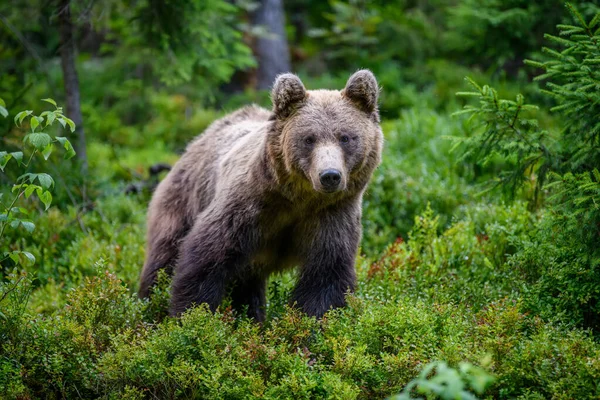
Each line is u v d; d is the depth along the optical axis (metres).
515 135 11.09
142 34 16.67
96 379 8.62
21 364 8.65
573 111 10.59
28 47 18.28
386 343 9.02
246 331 9.29
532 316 10.04
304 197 10.04
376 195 16.02
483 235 13.46
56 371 8.52
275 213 10.29
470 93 10.97
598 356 8.30
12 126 15.18
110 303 9.74
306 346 9.42
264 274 11.41
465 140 11.45
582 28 10.31
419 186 16.14
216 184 11.36
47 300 12.33
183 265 10.41
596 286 9.90
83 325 9.29
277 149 9.98
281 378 8.52
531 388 8.38
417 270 12.05
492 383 8.13
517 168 11.45
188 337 8.84
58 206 16.03
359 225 10.73
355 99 10.23
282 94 10.01
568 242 10.24
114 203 16.38
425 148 18.50
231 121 12.68
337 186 9.25
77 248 14.12
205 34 16.22
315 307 10.38
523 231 12.41
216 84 21.58
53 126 17.08
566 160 10.98
